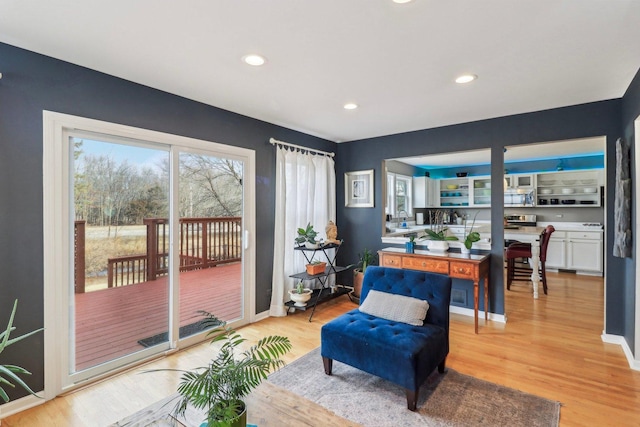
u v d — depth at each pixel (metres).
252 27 1.86
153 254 2.88
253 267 3.71
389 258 3.95
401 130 4.25
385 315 2.51
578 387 2.33
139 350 2.78
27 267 2.13
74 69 2.33
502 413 2.04
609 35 1.93
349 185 4.90
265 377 1.25
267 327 3.56
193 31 1.90
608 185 3.09
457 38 1.97
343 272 4.96
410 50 2.12
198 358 2.84
